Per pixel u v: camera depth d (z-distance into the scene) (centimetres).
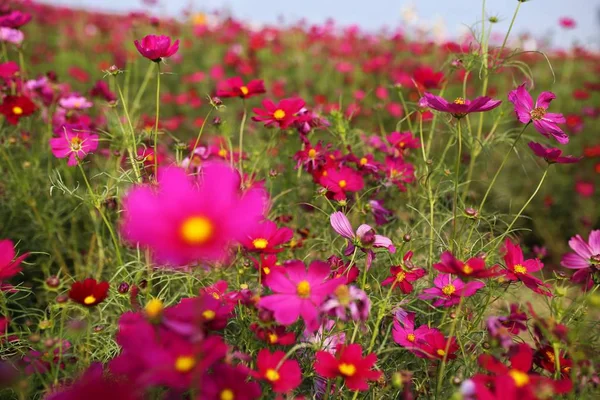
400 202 144
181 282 122
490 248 118
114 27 420
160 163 133
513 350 87
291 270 88
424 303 114
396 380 84
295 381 85
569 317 101
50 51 364
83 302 89
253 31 446
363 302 85
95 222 130
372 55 343
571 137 254
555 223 191
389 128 229
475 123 220
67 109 156
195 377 75
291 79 350
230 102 266
